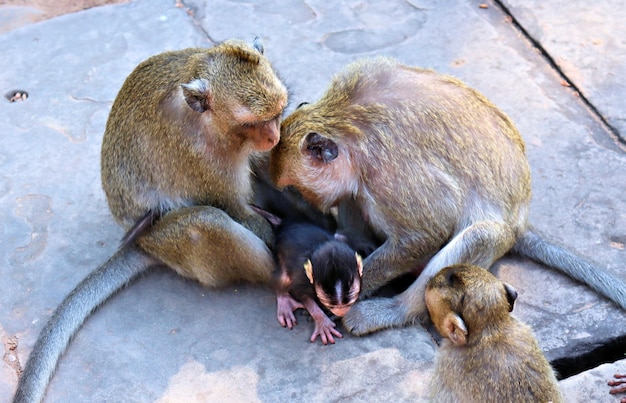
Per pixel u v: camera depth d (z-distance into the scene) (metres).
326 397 2.36
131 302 2.51
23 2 3.23
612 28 3.01
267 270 2.50
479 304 2.25
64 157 2.77
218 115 2.41
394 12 3.12
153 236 2.50
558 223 2.60
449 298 2.27
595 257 2.54
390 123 2.42
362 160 2.42
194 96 2.39
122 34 3.08
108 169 2.54
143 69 2.50
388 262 2.46
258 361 2.41
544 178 2.68
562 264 2.50
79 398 2.38
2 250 2.60
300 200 2.58
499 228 2.44
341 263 2.36
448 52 2.99
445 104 2.44
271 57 2.99
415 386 2.37
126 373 2.40
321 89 2.90
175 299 2.51
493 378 2.22
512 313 2.46
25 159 2.77
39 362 2.38
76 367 2.42
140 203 2.53
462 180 2.43
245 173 2.52
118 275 2.51
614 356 2.43
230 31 3.07
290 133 2.45
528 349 2.24
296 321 2.47
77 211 2.67
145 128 2.48
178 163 2.48
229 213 2.53
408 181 2.41
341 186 2.45
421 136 2.42
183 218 2.47
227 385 2.38
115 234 2.62
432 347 2.41
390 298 2.47
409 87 2.45
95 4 3.22
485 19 3.08
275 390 2.37
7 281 2.55
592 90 2.86
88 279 2.49
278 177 2.48
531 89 2.88
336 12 3.12
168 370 2.41
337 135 2.42
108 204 2.59
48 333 2.42
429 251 2.45
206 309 2.50
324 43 3.03
